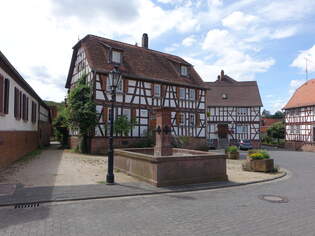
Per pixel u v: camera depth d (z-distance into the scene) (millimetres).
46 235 4129
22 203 5820
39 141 22203
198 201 6402
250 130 32531
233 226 4676
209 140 31406
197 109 24812
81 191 6941
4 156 10617
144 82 21141
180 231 4391
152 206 5879
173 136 22156
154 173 7906
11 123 11727
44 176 8984
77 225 4590
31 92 16703
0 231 4270
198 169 8578
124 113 19797
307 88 32594
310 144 28328
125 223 4734
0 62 9352
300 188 8172
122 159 10203
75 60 23016
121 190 7180
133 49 23453
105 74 18922
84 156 16047
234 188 8102
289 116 33250
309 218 5191
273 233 4371
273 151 26938
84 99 17953
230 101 33531
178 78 23859
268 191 7691
